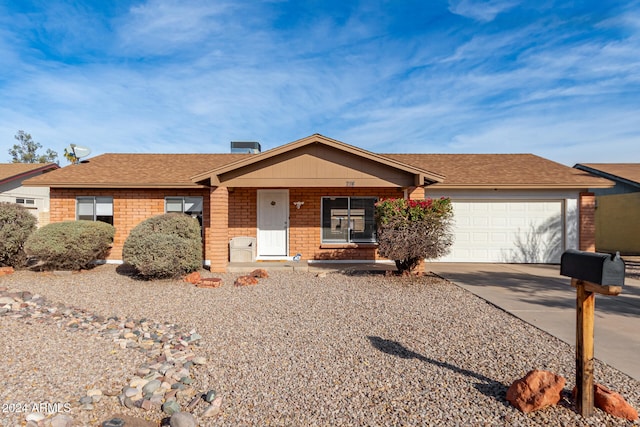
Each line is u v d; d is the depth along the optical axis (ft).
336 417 9.87
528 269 35.35
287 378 12.12
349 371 12.58
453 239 37.40
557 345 14.83
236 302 22.36
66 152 86.33
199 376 12.35
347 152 32.22
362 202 39.91
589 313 9.68
